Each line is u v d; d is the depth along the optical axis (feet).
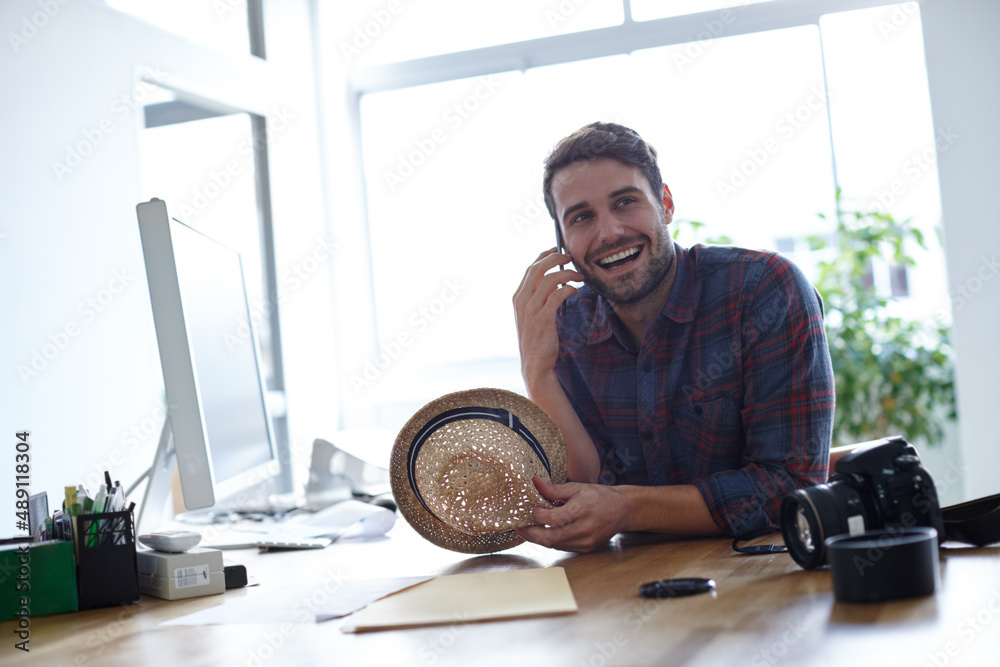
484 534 3.73
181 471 3.27
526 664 1.97
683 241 10.71
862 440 10.75
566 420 4.44
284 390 10.30
